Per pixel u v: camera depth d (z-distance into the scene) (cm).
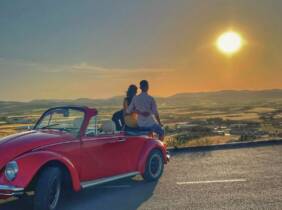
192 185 855
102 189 842
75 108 782
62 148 702
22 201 769
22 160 636
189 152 1305
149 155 898
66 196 785
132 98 1086
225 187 829
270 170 991
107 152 795
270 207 684
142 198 762
